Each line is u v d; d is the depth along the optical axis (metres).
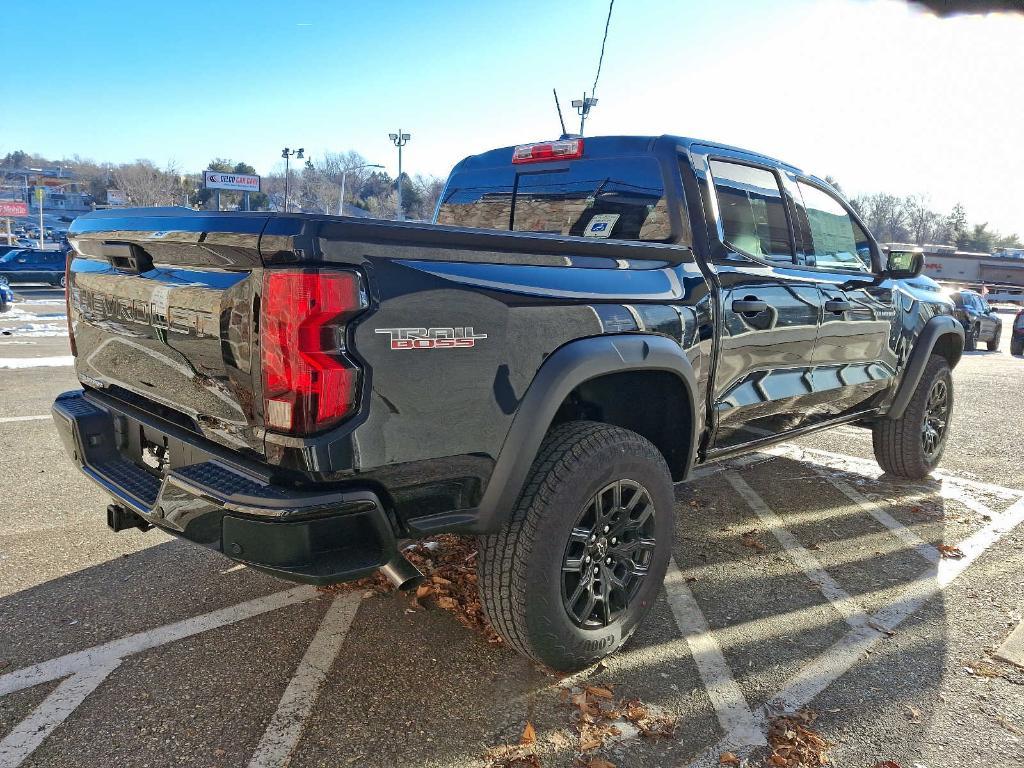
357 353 1.92
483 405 2.19
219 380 2.10
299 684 2.55
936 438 5.12
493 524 2.30
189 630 2.89
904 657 2.82
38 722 2.31
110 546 3.66
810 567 3.65
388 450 2.01
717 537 4.04
